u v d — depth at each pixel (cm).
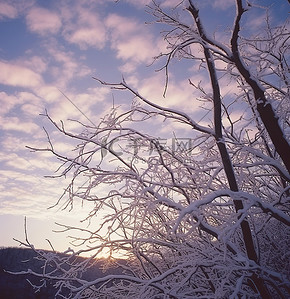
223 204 418
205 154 538
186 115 455
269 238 516
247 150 479
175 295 413
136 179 453
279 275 377
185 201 541
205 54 455
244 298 406
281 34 507
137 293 514
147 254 566
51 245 418
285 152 435
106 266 520
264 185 531
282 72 525
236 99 530
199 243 505
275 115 439
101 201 470
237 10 407
